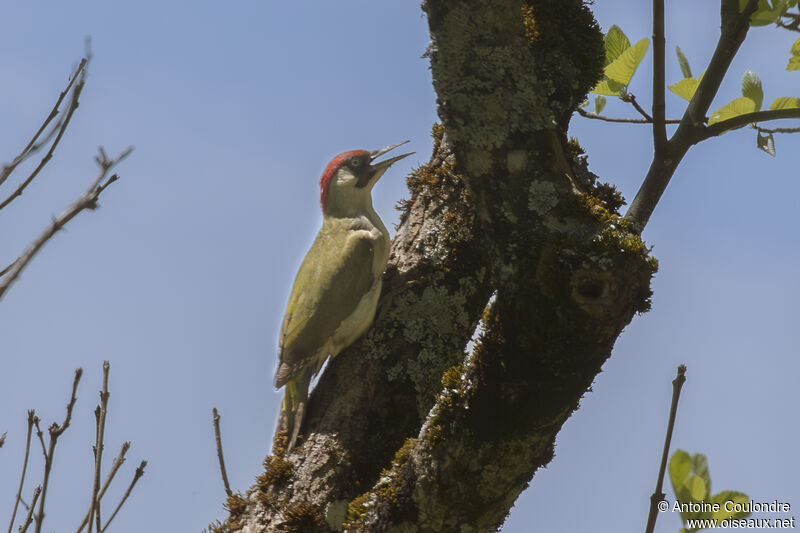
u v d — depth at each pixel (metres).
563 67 7.92
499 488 7.41
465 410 7.38
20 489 6.04
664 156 7.61
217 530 9.75
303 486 9.83
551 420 7.20
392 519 7.62
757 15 8.27
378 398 10.23
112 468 6.35
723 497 5.54
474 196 7.46
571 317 6.85
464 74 7.52
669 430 5.26
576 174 7.96
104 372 6.46
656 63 7.54
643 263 6.84
